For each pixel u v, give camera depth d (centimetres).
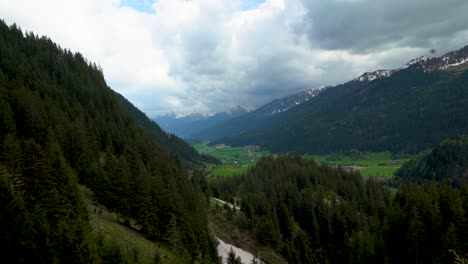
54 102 12556
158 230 7938
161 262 6059
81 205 5988
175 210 8281
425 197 9075
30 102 9806
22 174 5778
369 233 10744
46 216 5338
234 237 12431
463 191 9144
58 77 16725
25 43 18312
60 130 9769
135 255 5822
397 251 8569
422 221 8244
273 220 12950
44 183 5716
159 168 11775
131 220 8488
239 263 9138
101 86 19300
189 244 8188
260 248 12162
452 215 8312
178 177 12669
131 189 7912
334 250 11756
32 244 4550
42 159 5866
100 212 7525
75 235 4803
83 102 16050
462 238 7331
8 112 8275
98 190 7894
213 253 9406
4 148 5984
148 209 7744
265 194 17162
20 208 4734
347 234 11988
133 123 17588
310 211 13725
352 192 18238
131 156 11181
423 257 7856
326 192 18138
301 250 11938
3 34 17600
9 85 10831
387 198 18425
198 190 14212
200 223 9706
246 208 14388
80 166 9269
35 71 14838
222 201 17250
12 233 4522
